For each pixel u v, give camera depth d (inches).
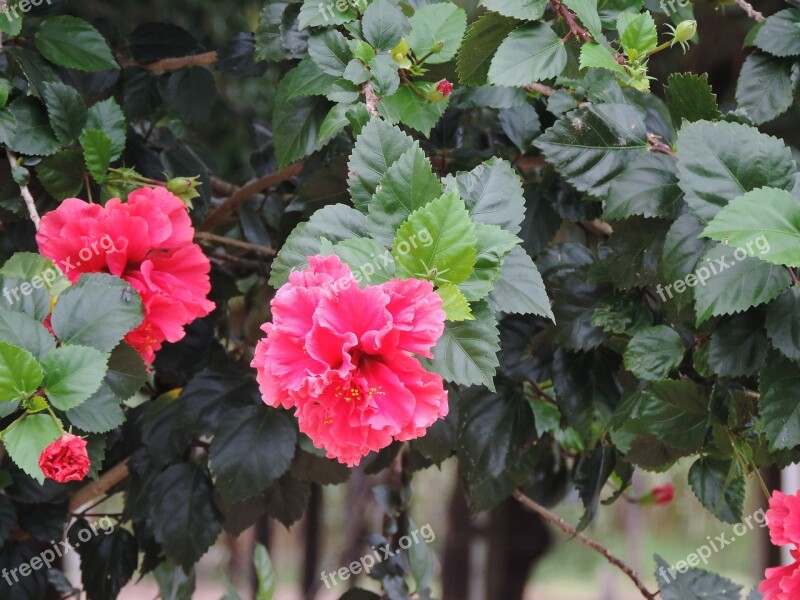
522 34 58.3
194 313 58.7
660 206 57.6
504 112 64.7
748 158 55.6
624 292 61.3
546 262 63.7
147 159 68.0
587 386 63.0
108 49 64.0
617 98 60.5
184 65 70.6
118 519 68.5
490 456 64.6
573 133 58.5
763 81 62.4
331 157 66.3
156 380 69.9
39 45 63.5
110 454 69.6
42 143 62.1
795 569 55.0
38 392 55.2
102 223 57.2
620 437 62.9
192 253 58.7
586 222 68.2
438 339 53.2
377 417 51.5
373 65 58.3
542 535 145.3
